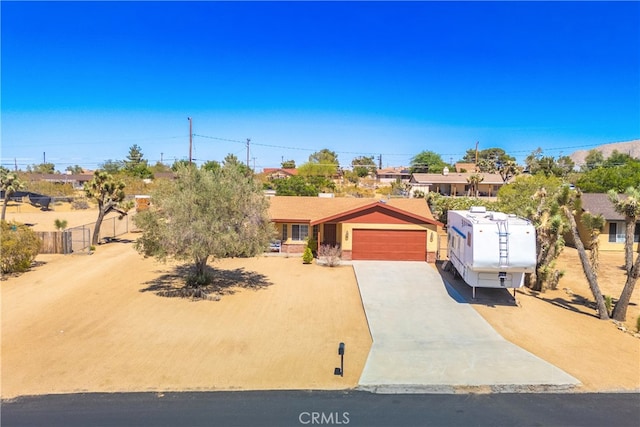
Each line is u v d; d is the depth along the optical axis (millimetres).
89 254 29031
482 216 19812
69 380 11344
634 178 42188
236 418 9523
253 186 19891
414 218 27109
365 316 16875
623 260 29750
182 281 21875
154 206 19344
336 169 103312
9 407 10000
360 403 10234
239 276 23109
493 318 16766
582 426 9344
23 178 78750
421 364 12391
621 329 16281
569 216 18406
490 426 9312
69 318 16250
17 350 13273
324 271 24531
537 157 87562
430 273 23906
